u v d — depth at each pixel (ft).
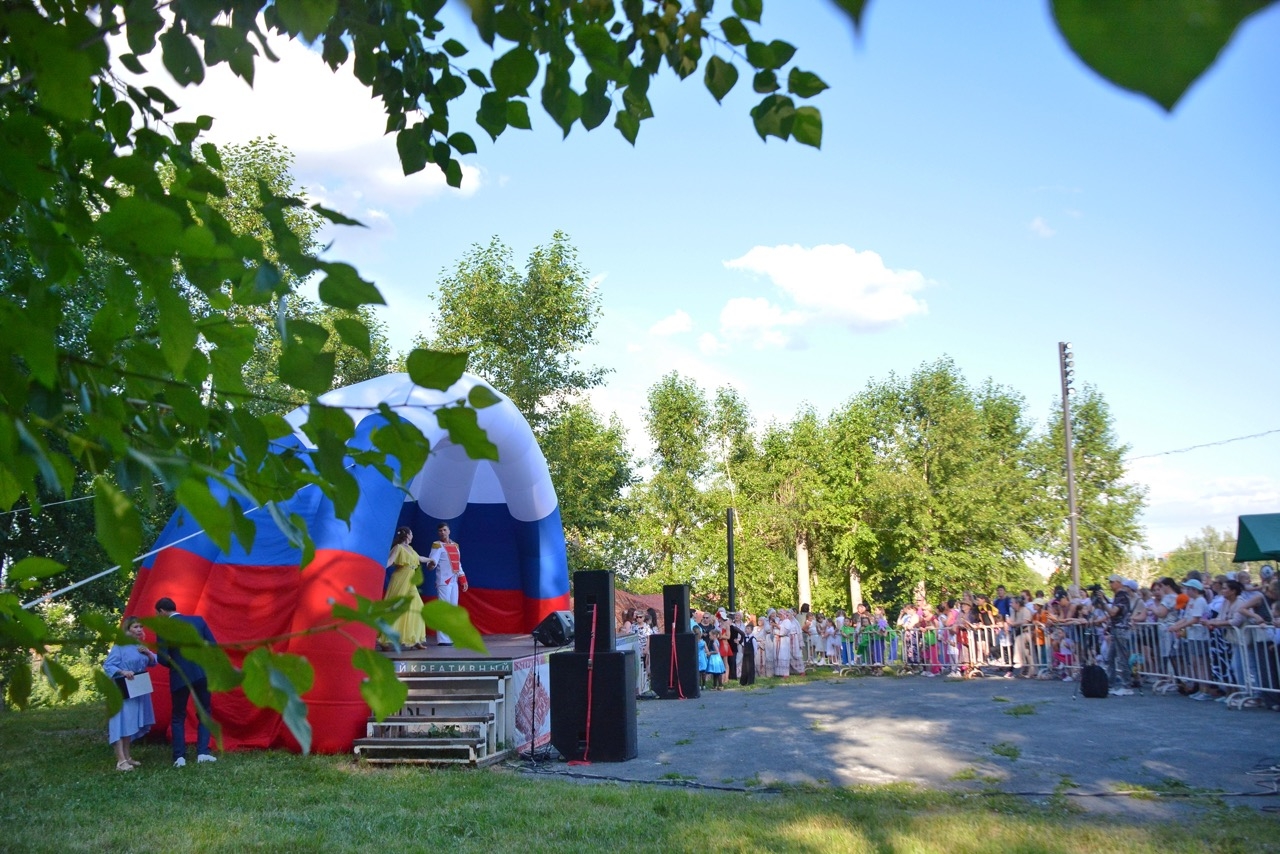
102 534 4.58
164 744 35.96
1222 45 1.34
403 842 22.00
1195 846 20.80
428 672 36.58
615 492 131.13
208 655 5.13
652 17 8.93
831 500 146.10
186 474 4.70
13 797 26.73
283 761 32.65
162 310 5.10
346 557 36.29
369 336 5.43
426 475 55.72
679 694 57.62
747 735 38.93
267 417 6.27
